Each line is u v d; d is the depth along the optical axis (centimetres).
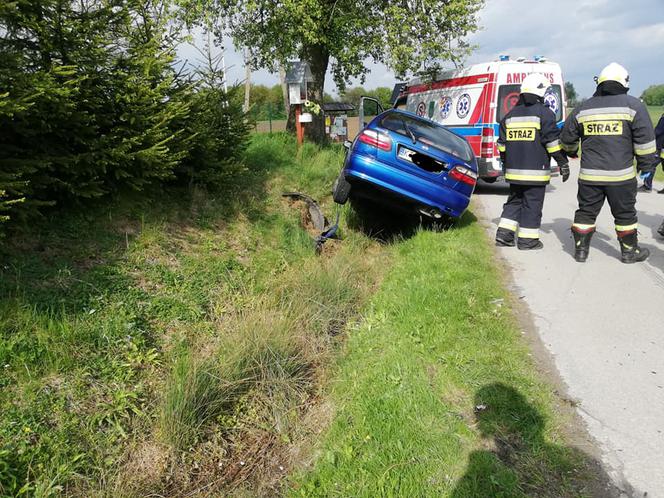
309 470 295
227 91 735
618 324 435
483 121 1136
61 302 390
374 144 681
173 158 562
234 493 291
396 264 612
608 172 560
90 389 332
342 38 1188
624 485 262
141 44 562
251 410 357
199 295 480
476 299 470
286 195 802
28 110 415
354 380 365
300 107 1138
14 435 282
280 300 487
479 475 266
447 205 691
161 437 317
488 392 333
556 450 285
